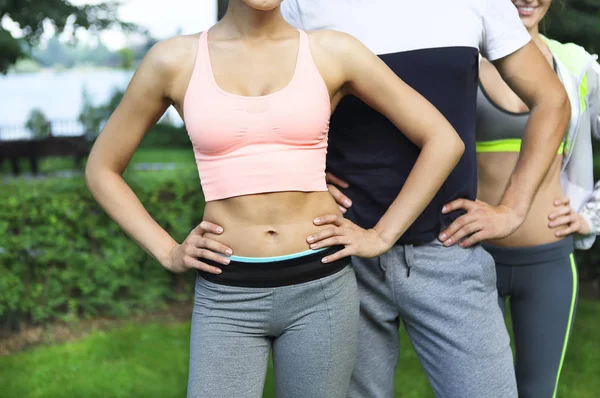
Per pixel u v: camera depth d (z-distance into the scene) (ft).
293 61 6.39
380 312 7.63
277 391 6.84
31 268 17.10
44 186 18.03
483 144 8.85
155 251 6.85
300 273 6.40
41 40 30.63
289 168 6.36
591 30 20.65
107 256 17.78
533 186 7.50
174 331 16.71
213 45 6.45
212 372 6.45
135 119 6.77
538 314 8.70
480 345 7.23
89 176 6.98
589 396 12.79
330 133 7.54
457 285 7.31
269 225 6.43
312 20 7.55
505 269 8.77
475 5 7.34
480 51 7.68
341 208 7.57
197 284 6.75
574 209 9.06
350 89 6.78
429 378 7.64
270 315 6.48
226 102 6.24
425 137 6.77
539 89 7.58
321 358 6.49
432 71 7.20
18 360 15.16
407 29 7.24
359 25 7.34
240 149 6.35
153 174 19.58
